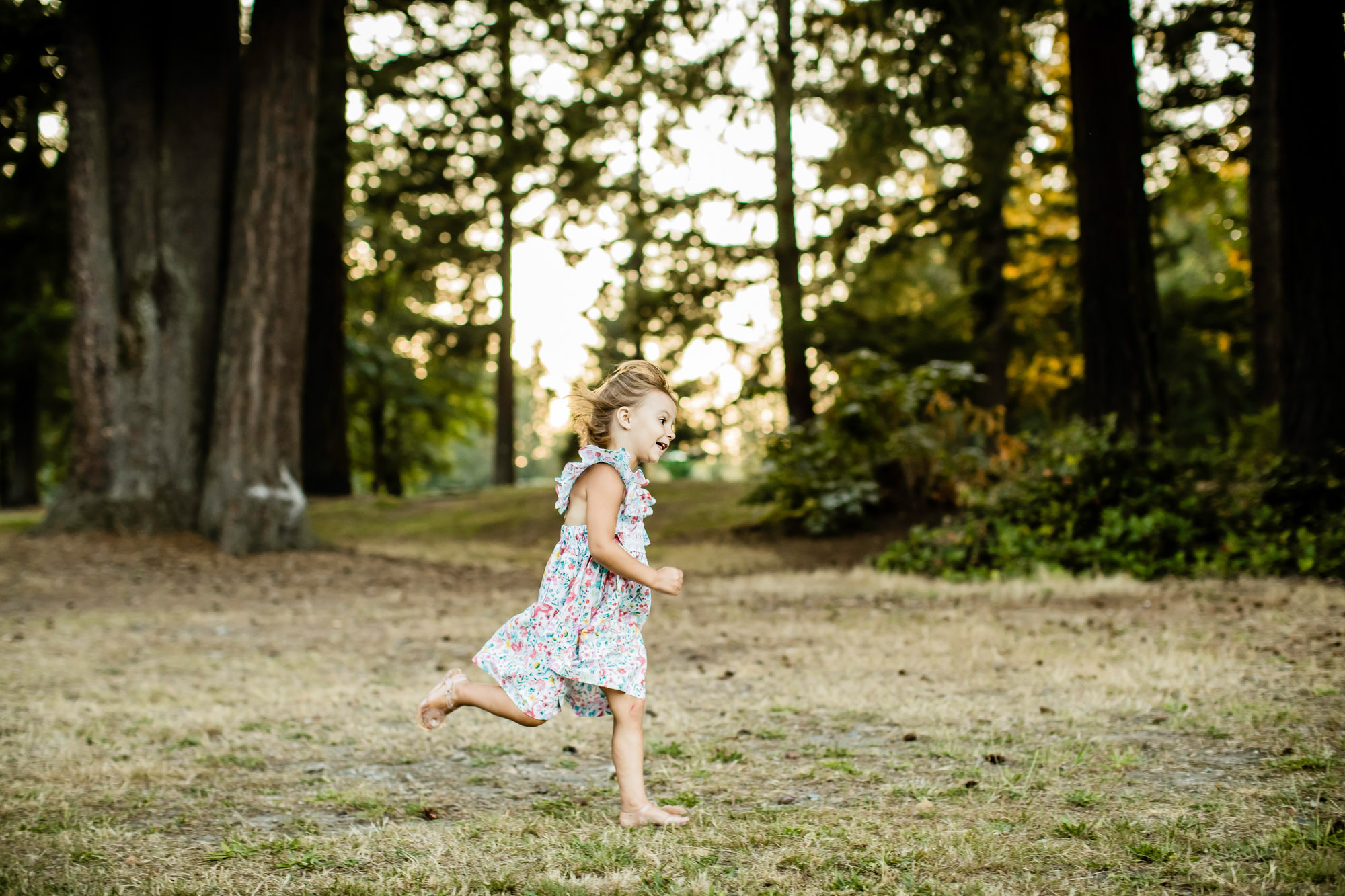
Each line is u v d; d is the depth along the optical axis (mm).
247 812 3088
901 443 13320
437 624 7383
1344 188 9703
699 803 3043
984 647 5668
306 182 12461
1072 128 11180
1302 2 9695
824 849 2561
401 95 18422
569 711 4391
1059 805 2895
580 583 2904
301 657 6039
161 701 4801
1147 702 4148
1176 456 10023
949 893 2242
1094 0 10195
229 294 12203
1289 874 2264
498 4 16047
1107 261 10836
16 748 3891
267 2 12133
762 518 13797
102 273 12172
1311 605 6758
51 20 12805
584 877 2418
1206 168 18406
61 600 8953
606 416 2973
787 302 17484
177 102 12477
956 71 12102
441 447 40531
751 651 5887
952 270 26625
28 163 15312
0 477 32281
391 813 3049
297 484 12547
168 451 12297
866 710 4227
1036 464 10609
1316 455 9656
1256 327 16531
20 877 2473
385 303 32344
